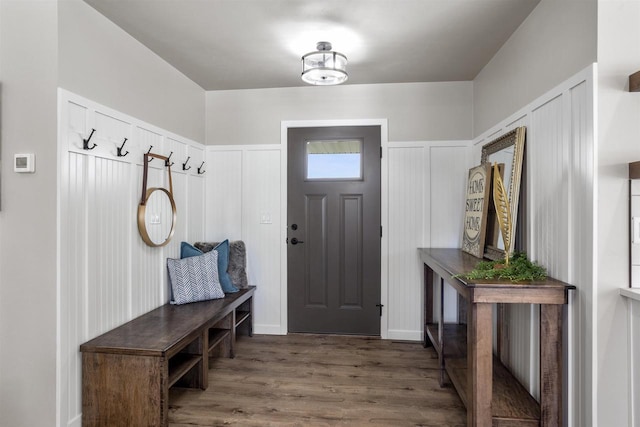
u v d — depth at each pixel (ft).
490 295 5.71
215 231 12.03
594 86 5.17
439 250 10.53
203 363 8.18
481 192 8.84
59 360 6.18
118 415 6.44
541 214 6.67
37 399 6.22
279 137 11.80
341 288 11.66
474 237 9.14
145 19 7.40
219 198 12.01
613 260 5.19
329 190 11.63
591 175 5.25
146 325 7.71
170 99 9.80
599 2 5.12
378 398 7.81
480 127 10.30
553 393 5.73
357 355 10.07
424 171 11.25
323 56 8.44
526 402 6.43
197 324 7.79
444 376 8.34
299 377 8.77
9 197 6.28
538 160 6.78
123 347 6.43
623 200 5.18
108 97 7.36
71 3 6.40
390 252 11.42
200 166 11.57
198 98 11.47
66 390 6.31
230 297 10.17
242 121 11.91
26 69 6.21
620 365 5.18
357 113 11.48
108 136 7.36
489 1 6.77
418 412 7.28
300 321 11.84
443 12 7.17
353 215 11.57
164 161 9.41
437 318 11.19
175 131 10.08
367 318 11.56
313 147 11.70
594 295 5.22
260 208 11.91
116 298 7.62
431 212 11.24
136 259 8.32
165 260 9.57
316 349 10.51
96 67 7.02
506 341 8.09
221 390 8.16
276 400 7.73
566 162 5.87
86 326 6.77
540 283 5.78
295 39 8.36
